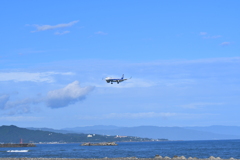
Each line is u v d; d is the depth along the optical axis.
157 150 190.75
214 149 189.38
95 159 88.88
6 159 90.56
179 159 87.06
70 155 139.62
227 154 130.75
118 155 134.75
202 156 119.19
